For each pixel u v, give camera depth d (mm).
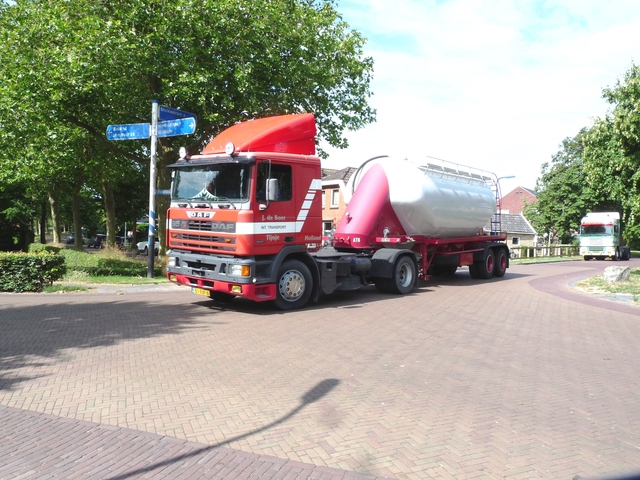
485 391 5391
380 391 5332
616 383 5781
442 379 5793
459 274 19406
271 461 3713
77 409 4684
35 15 15547
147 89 17250
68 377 5621
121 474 3492
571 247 43031
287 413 4668
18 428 4234
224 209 9664
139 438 4074
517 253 35219
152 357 6516
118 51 14477
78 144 18203
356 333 8180
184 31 15641
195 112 17406
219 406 4824
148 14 15469
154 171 14008
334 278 11266
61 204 45281
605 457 3859
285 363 6344
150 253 14852
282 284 10164
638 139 16234
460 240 15977
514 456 3861
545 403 5055
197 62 16125
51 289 12820
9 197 26688
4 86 15508
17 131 15781
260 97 17594
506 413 4758
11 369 5887
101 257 19406
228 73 16641
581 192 45812
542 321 9664
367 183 13672
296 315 9742
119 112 17047
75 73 14594
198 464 3650
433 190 13984
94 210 53750
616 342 7957
